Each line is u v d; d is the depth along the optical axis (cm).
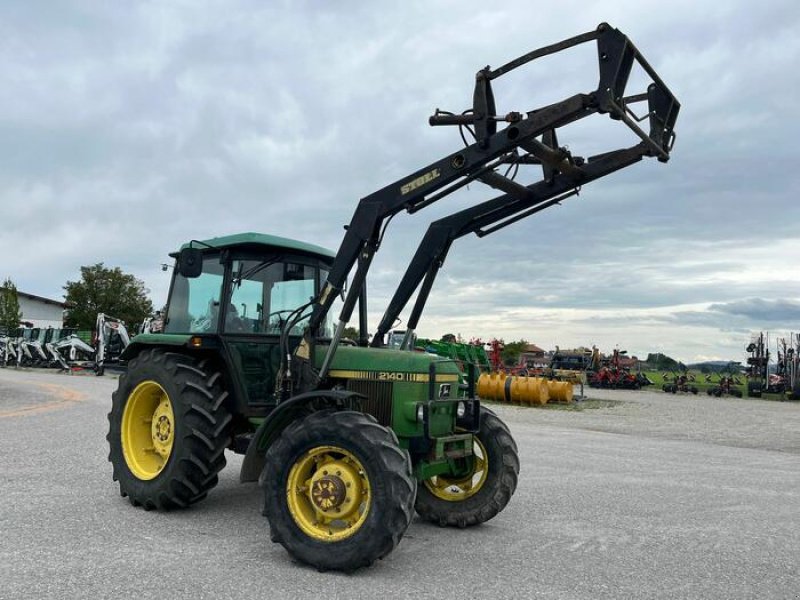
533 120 432
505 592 385
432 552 468
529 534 523
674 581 416
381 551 407
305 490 443
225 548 457
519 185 531
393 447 421
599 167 506
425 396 494
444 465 515
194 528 506
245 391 565
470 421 536
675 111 485
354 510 429
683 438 1292
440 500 554
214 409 545
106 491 617
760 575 433
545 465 863
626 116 428
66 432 998
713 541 514
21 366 3503
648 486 738
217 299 586
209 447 540
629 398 2578
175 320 624
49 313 6225
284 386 524
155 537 477
